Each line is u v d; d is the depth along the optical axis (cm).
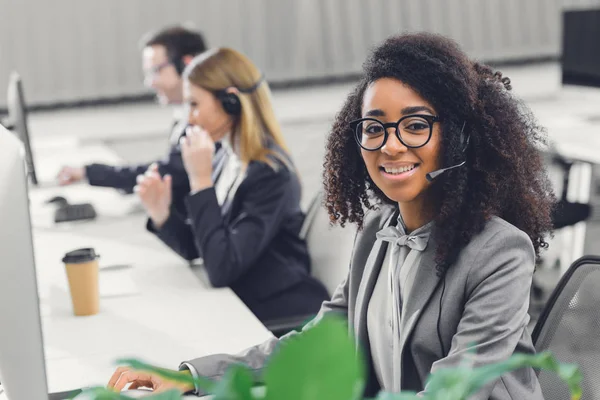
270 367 61
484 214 141
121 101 633
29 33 608
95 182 344
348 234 238
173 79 368
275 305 238
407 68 140
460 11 691
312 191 547
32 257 132
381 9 679
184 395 154
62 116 623
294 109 661
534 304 372
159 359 177
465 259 140
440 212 142
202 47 372
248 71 246
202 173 236
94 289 205
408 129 140
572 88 471
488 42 700
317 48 671
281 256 242
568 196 425
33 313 134
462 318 138
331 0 668
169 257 254
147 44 371
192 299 217
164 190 261
